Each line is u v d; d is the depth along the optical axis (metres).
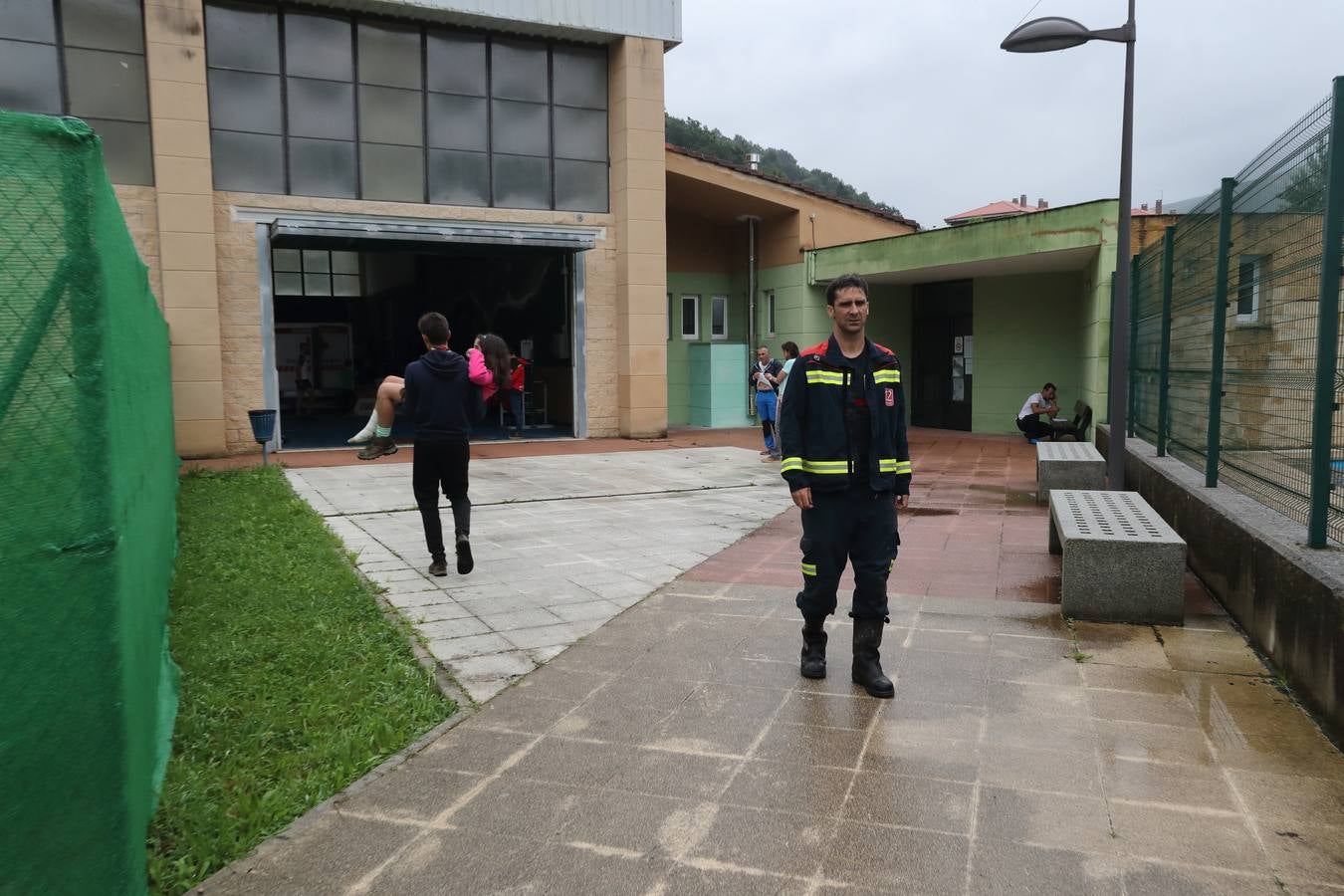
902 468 4.38
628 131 16.89
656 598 6.13
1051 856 2.97
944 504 10.23
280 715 4.05
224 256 14.37
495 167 16.36
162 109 13.56
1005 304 19.25
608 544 7.94
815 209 20.06
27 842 2.20
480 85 16.14
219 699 4.17
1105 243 14.82
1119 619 5.45
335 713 4.10
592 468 13.35
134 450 3.77
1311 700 4.12
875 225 20.84
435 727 4.05
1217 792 3.38
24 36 12.92
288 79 14.70
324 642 5.02
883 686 4.34
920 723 4.04
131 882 2.45
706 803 3.35
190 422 13.97
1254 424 6.06
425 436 6.53
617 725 4.06
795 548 7.77
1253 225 6.06
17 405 2.19
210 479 11.50
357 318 22.45
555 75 16.75
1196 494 6.62
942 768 3.61
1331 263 4.54
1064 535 5.54
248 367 14.58
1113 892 2.77
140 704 2.91
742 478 12.32
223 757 3.67
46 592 2.23
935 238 17.33
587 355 17.38
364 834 3.17
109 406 2.39
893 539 4.43
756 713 4.18
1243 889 2.77
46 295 2.25
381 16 15.30
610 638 5.28
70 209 2.29
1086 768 3.59
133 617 2.84
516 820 3.25
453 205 16.05
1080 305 17.86
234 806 3.29
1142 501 6.80
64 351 2.27
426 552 7.57
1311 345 4.89
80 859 2.31
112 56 13.42
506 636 5.31
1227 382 6.76
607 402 17.61
